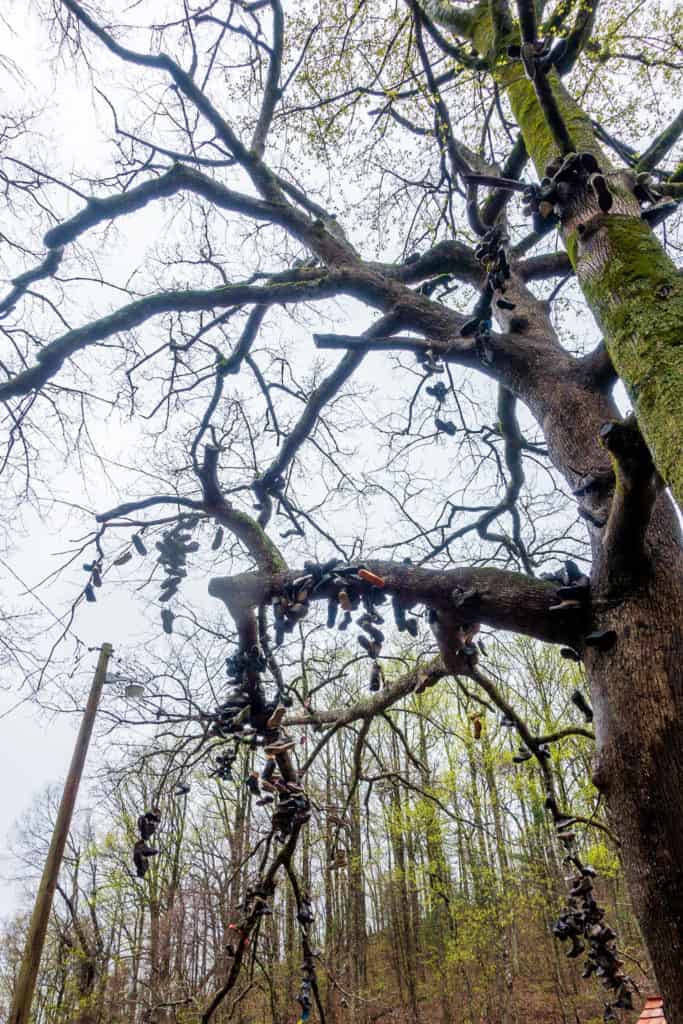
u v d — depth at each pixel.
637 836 2.61
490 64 4.90
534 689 14.55
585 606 3.15
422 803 14.02
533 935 19.88
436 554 6.55
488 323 4.14
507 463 6.62
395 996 18.52
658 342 2.41
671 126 5.34
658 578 3.02
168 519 4.43
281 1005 14.10
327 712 6.05
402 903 19.11
